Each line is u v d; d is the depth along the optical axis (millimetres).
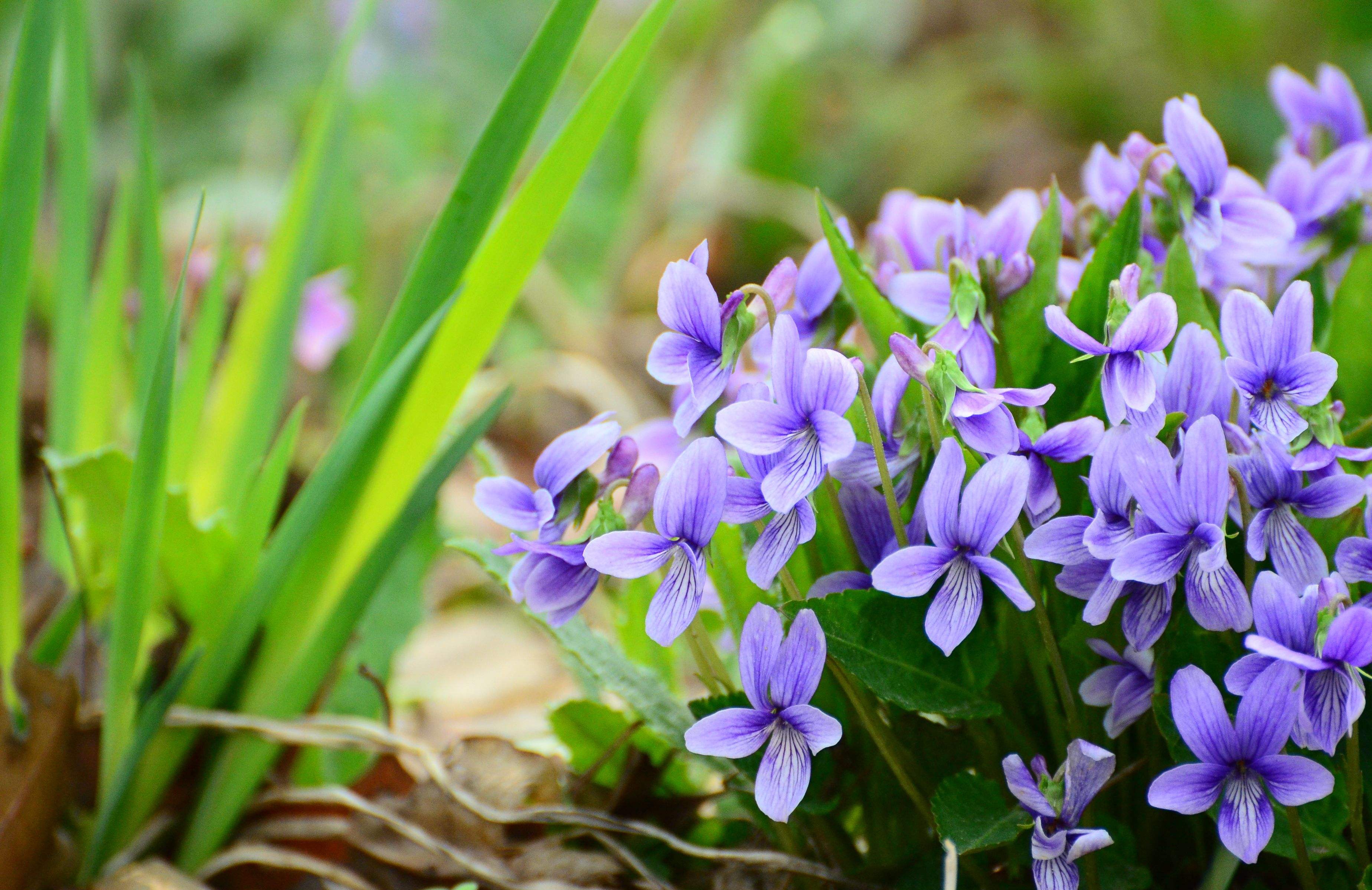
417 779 522
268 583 499
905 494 458
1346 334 470
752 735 446
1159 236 475
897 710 466
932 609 441
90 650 521
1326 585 431
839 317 479
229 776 508
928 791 466
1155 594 444
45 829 493
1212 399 448
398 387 488
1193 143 466
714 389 446
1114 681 453
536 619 477
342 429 502
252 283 567
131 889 496
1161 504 435
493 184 492
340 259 915
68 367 546
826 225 466
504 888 490
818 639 443
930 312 466
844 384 441
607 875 492
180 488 503
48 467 509
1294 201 493
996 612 466
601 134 490
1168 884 472
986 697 455
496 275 496
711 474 441
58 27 487
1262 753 436
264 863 509
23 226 489
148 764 507
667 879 493
